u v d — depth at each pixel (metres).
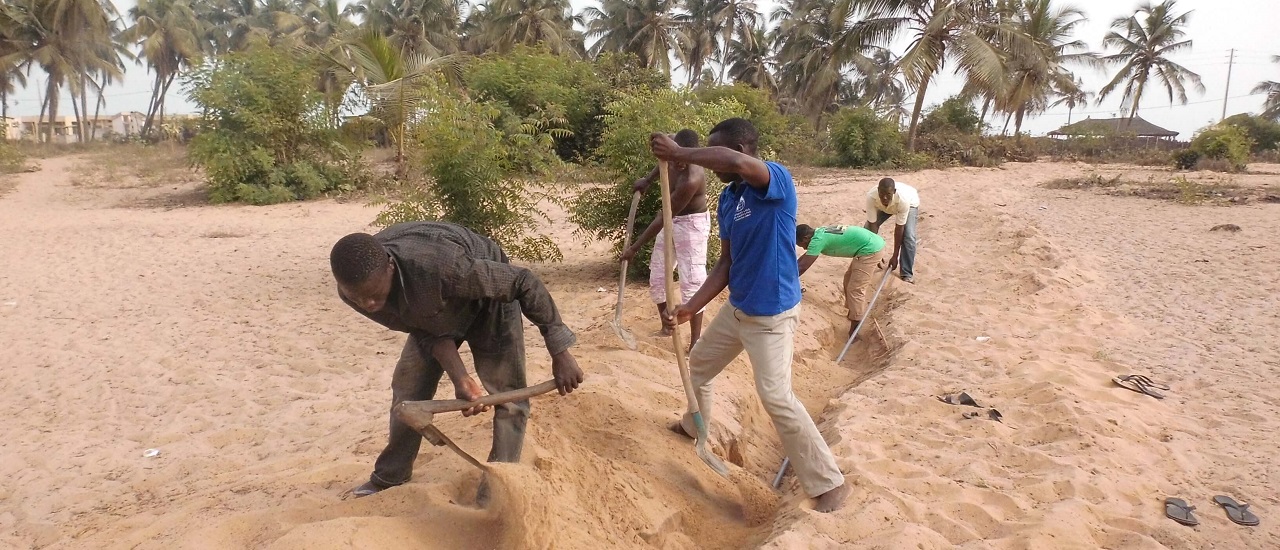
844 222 14.61
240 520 3.28
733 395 5.41
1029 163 33.56
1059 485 4.15
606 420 4.61
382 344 7.51
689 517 3.93
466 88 26.70
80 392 6.30
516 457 3.55
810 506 3.87
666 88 9.66
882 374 6.35
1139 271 10.06
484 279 2.97
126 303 9.24
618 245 9.65
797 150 31.20
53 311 8.91
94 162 32.91
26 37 45.03
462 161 9.51
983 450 4.63
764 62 53.56
